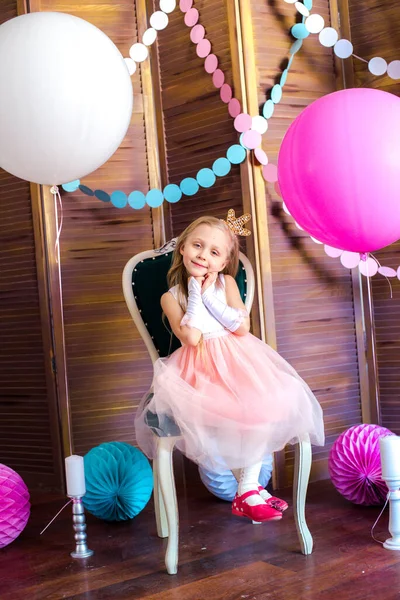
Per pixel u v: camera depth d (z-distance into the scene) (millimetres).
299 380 2150
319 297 2926
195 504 2693
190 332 2131
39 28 2244
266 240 2791
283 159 2344
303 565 1997
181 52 2951
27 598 1922
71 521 2604
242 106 2764
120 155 3004
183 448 2059
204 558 2115
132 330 3029
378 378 3008
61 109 2203
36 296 3045
